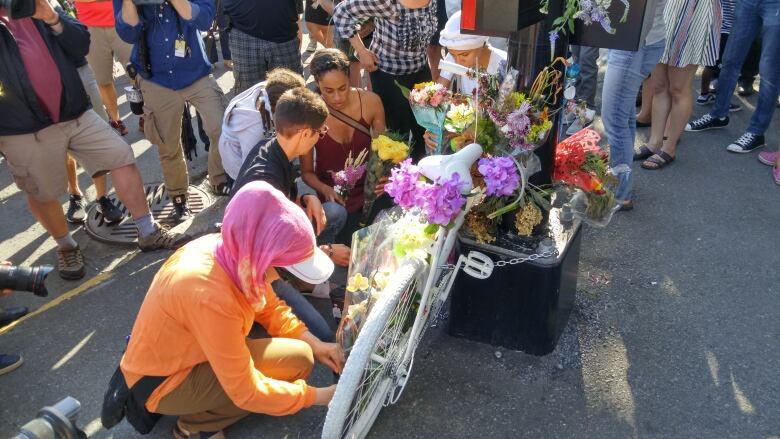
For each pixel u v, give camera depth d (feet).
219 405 8.68
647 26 8.75
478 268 9.11
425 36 13.51
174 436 9.17
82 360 10.80
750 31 15.67
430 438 9.08
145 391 8.40
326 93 11.72
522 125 8.54
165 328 7.94
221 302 7.59
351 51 16.03
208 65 14.15
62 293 12.64
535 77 8.88
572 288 10.73
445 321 11.05
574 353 10.39
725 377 9.84
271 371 8.84
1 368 10.50
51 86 11.71
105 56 17.70
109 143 12.67
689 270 12.22
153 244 13.58
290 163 10.27
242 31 15.83
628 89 12.71
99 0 16.96
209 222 14.67
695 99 19.29
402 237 8.19
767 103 15.56
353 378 7.40
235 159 11.75
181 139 14.80
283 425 9.40
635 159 16.07
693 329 10.79
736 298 11.45
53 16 11.43
